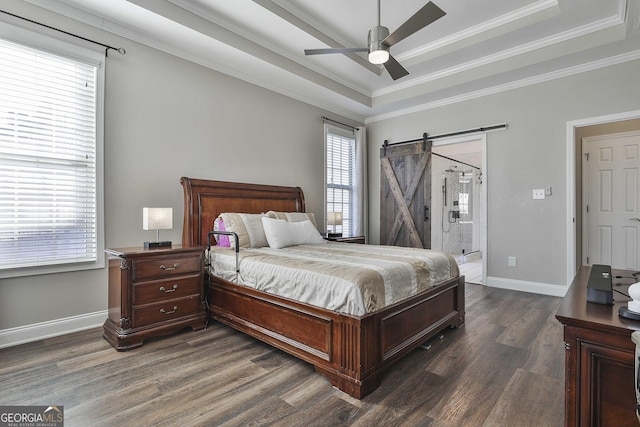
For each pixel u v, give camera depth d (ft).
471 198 24.88
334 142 17.66
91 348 7.91
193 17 9.84
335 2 10.47
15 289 8.11
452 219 23.15
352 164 18.67
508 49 12.39
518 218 13.83
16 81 8.14
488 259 14.65
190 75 11.44
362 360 5.89
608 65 11.71
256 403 5.67
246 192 12.71
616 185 14.70
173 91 11.00
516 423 5.14
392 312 6.71
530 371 6.82
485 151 14.66
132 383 6.30
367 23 11.68
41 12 8.39
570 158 12.56
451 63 13.61
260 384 6.31
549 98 13.01
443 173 22.50
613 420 3.39
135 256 8.02
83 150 9.13
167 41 10.51
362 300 6.00
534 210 13.42
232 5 9.63
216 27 10.43
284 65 12.66
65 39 8.75
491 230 14.55
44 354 7.55
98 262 9.33
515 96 13.84
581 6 9.70
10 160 8.04
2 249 7.95
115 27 9.55
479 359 7.39
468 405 5.64
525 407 5.56
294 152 15.29
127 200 9.97
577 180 15.60
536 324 9.66
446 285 8.82
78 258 9.00
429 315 8.12
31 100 8.34
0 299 7.89
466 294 13.16
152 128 10.51
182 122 11.25
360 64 13.80
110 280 8.55
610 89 11.71
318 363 6.51
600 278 4.65
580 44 10.99
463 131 15.29
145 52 10.30
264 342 8.30
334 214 15.65
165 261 8.59
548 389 6.12
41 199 8.47
